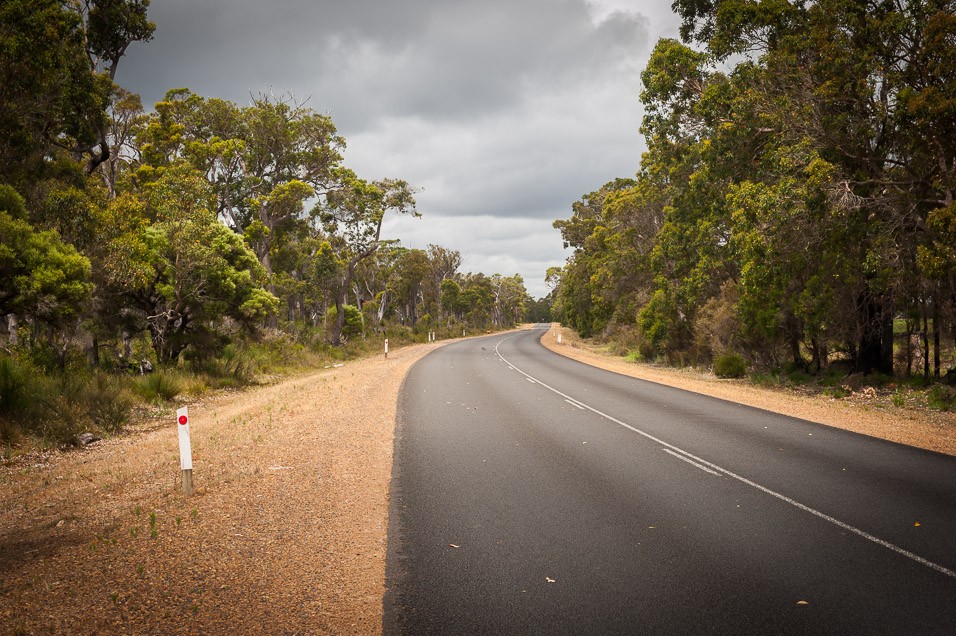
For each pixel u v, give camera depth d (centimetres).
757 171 1952
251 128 4016
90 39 2559
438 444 993
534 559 507
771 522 593
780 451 918
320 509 644
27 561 507
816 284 1778
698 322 2658
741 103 1812
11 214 1369
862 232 1603
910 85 1507
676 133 2448
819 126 1612
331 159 4334
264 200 4031
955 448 926
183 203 2047
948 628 384
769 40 1866
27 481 799
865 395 1616
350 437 1045
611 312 4603
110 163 3170
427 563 500
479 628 391
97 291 1823
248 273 2192
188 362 2086
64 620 402
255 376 2280
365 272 6838
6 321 2506
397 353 4162
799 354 2261
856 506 637
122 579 467
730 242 2191
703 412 1333
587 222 5819
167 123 3816
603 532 572
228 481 755
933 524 577
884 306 1831
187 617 407
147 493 709
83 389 1355
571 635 382
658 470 809
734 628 388
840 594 434
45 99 1667
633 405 1453
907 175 1639
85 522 610
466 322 10144
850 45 1541
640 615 407
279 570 486
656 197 3462
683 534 563
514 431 1111
